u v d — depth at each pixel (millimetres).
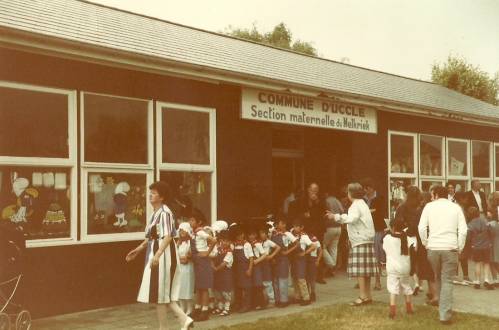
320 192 13375
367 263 8531
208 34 13891
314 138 13422
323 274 10945
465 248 10297
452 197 13086
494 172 17984
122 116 8836
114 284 8562
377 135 13906
